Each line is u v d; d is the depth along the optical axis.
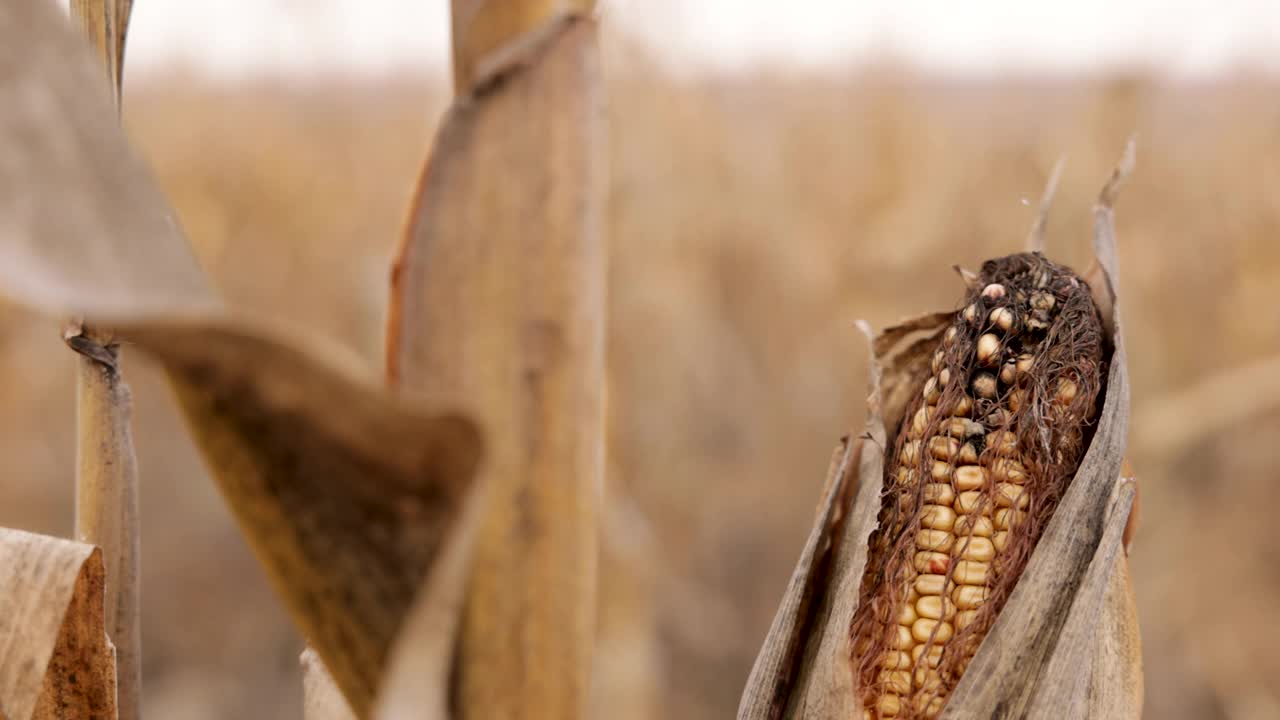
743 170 2.35
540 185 0.51
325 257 2.98
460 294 0.51
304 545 0.50
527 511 0.52
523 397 0.52
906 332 0.66
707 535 1.98
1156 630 2.00
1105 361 0.64
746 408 2.13
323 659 0.51
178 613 2.03
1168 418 2.07
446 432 0.47
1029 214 2.37
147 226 0.43
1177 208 2.53
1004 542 0.62
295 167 3.10
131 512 0.61
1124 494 0.61
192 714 1.84
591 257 0.52
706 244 2.26
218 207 3.02
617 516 1.53
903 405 0.66
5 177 0.40
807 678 0.62
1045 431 0.62
